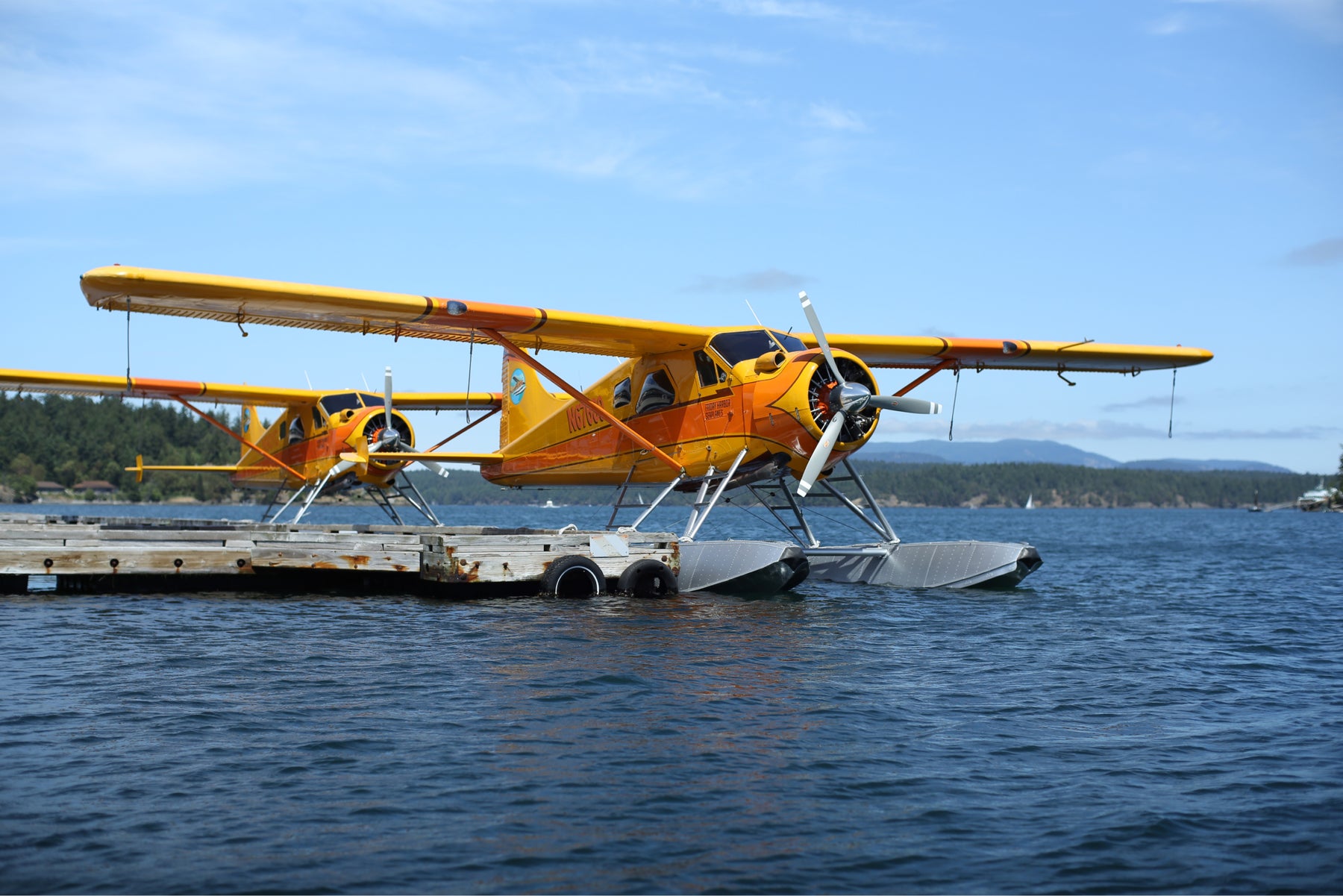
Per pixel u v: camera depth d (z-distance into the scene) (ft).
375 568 38.58
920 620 33.76
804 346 40.06
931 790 15.80
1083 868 12.96
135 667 24.17
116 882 12.24
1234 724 20.04
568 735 18.38
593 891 12.20
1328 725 20.01
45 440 382.83
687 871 12.77
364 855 13.10
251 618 32.55
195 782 15.74
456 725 18.98
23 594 38.34
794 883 12.50
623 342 40.63
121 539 41.22
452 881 12.39
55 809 14.52
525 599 37.76
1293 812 14.94
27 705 20.33
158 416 408.87
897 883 12.54
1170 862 13.15
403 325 38.19
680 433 41.68
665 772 16.38
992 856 13.33
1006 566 41.98
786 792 15.60
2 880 12.21
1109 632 32.09
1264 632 32.68
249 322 37.73
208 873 12.52
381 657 25.50
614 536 39.06
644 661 25.25
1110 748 18.21
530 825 14.14
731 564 38.50
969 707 21.22
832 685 22.97
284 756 17.06
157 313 36.11
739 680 23.24
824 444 37.37
